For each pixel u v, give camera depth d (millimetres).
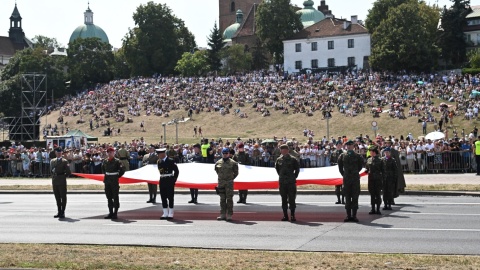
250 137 96750
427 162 44406
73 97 141625
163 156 24438
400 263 13758
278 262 14195
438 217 22594
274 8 148250
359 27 138875
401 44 116750
